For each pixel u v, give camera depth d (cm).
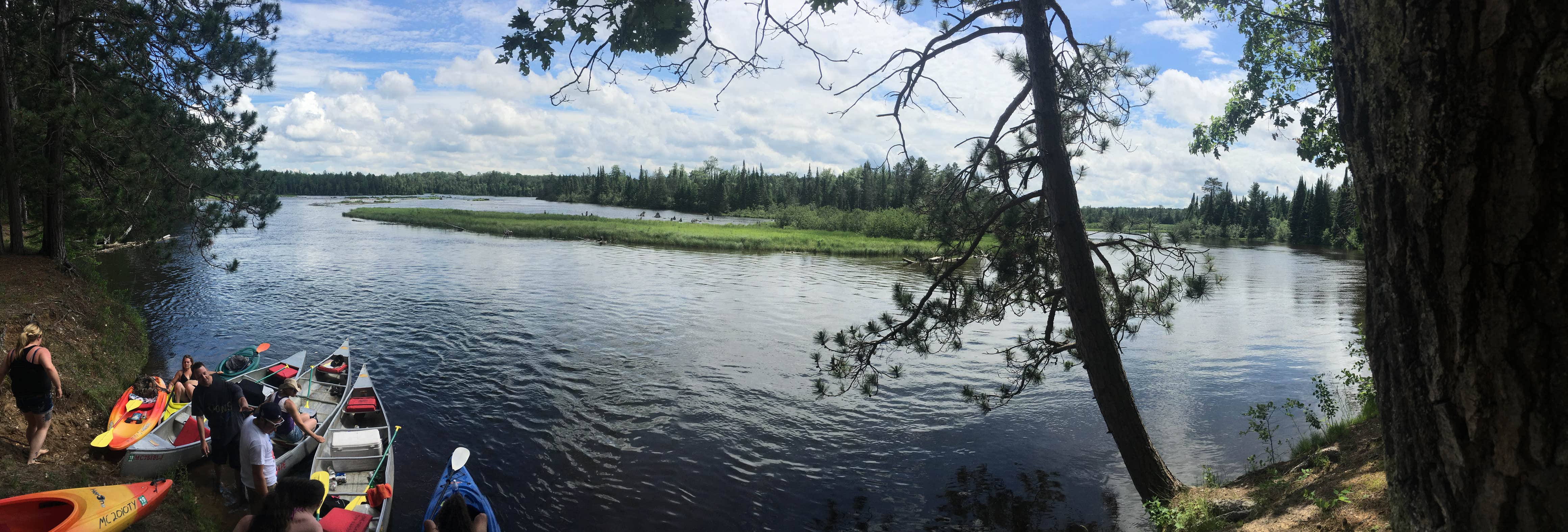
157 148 1488
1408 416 158
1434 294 142
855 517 815
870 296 2591
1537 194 123
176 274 2547
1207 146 1209
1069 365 823
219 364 1339
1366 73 154
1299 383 1415
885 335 886
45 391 670
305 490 433
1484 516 143
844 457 991
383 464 821
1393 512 170
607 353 1562
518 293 2431
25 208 1700
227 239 4528
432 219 6944
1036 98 714
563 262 3600
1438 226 138
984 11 749
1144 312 795
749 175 14988
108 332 1218
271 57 1678
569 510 807
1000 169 754
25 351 661
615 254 4156
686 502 839
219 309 1927
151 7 1531
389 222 6981
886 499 863
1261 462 970
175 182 1589
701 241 5091
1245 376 1470
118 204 1466
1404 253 148
